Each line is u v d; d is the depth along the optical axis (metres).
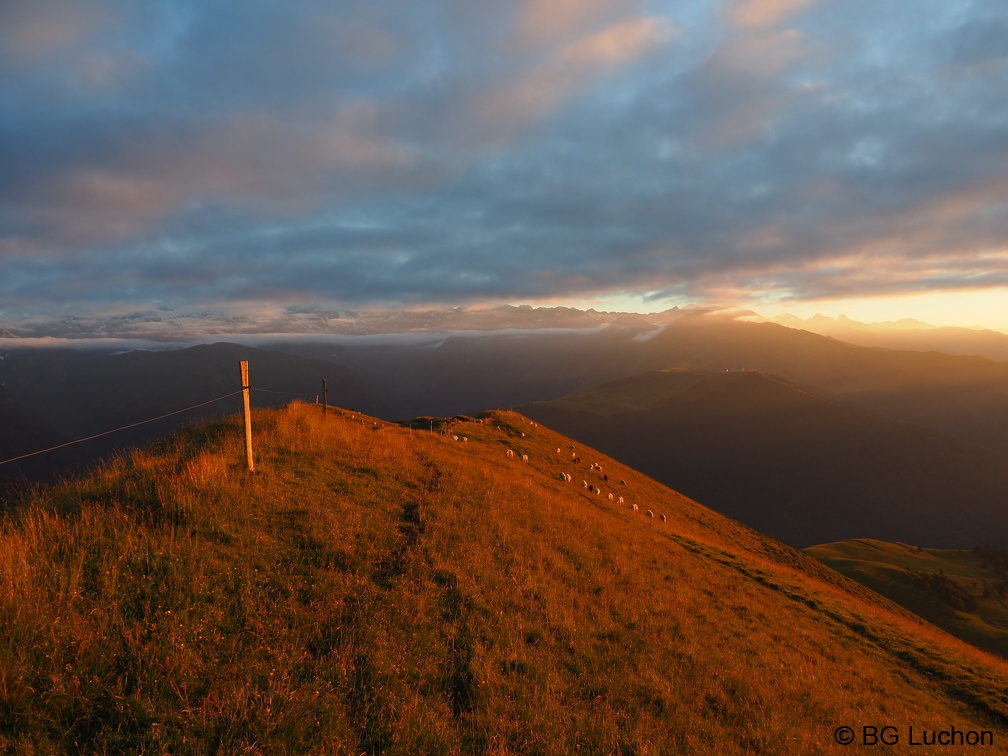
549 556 14.55
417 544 12.30
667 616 13.26
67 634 6.36
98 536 8.55
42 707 5.50
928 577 101.19
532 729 7.21
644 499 45.59
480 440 43.62
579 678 8.97
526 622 10.32
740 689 10.41
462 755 6.46
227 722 5.89
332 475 15.34
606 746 7.30
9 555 7.37
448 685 7.83
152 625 6.96
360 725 6.49
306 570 9.59
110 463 12.74
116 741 5.37
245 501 11.26
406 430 35.09
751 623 15.62
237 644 7.24
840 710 11.08
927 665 16.97
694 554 24.75
